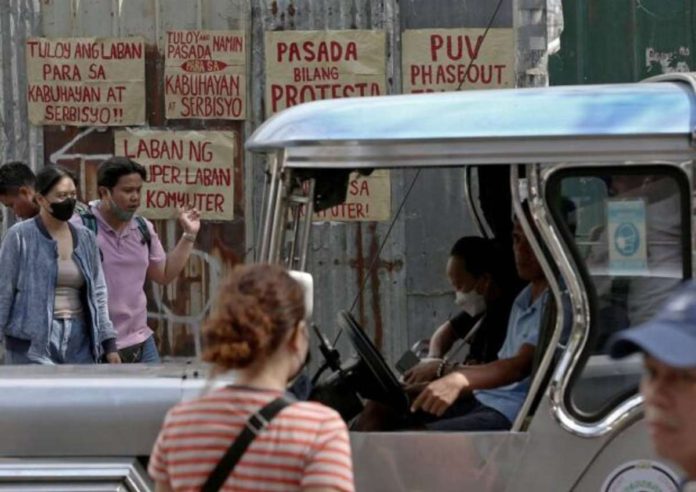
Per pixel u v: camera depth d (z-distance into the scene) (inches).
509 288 297.3
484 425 255.4
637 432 243.0
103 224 428.5
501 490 245.8
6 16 510.9
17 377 260.2
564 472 244.8
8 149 514.6
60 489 247.9
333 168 247.1
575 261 243.4
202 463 188.7
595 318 243.1
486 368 260.5
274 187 248.8
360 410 269.9
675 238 243.6
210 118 509.4
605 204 243.6
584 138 242.1
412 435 245.8
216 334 190.1
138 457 252.4
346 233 498.6
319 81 506.9
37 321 381.7
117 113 511.2
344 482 186.5
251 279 193.0
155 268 442.9
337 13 505.7
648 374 142.8
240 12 506.6
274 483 186.4
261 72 508.7
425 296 498.6
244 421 188.7
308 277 223.9
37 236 385.4
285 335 191.3
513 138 242.1
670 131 241.8
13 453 251.9
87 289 390.3
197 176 510.9
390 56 505.7
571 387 243.9
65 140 514.0
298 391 258.7
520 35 501.4
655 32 536.1
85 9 510.9
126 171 424.8
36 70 512.1
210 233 511.8
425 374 294.5
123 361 428.1
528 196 243.6
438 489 245.8
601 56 537.3
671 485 242.1
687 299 140.8
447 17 504.1
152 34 509.4
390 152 242.7
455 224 495.2
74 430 251.6
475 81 504.1
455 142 242.5
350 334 272.2
